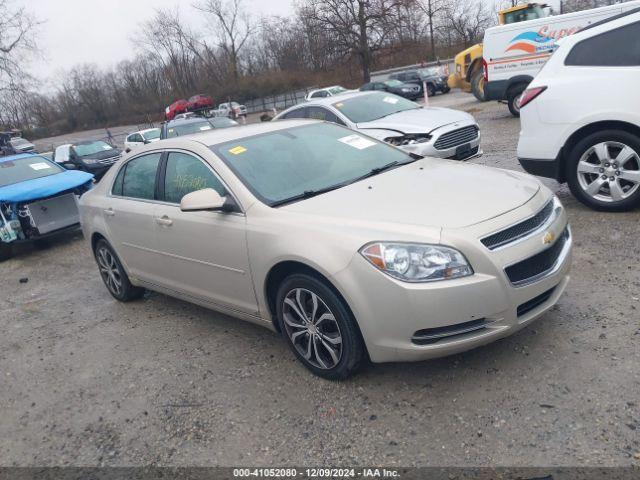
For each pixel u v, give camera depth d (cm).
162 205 442
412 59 4419
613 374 305
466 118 851
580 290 406
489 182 360
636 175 516
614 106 512
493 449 269
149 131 2116
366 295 302
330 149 437
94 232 539
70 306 587
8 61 3881
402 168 411
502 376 321
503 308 297
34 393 407
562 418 280
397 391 325
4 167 952
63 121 7188
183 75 6644
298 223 338
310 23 4331
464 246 294
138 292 550
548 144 561
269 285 365
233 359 401
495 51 1411
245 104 5559
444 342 299
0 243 851
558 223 340
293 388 349
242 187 378
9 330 548
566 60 550
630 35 515
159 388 380
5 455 337
